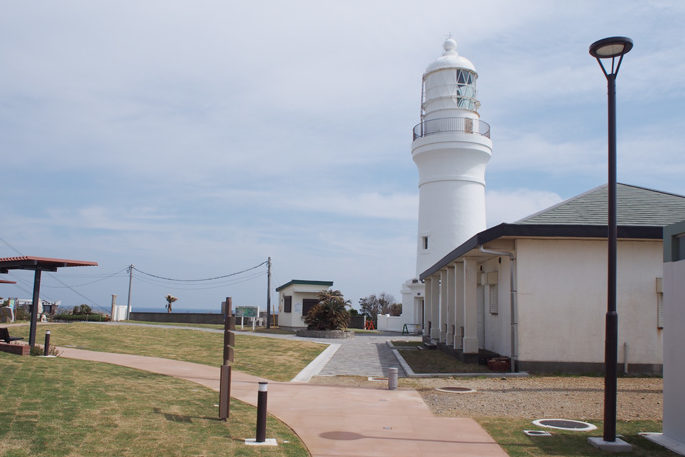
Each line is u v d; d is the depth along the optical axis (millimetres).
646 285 15977
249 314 38062
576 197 18312
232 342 9836
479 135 31688
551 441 8781
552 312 16047
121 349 20562
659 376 15578
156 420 9078
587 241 16172
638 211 17047
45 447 7215
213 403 11047
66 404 9562
